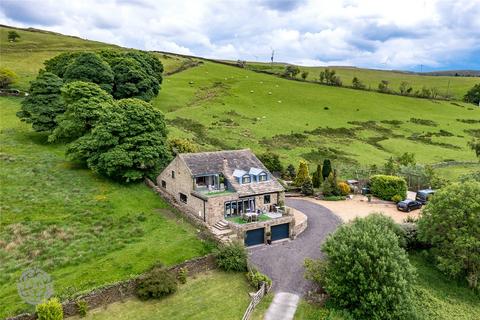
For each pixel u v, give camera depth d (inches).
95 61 3292.3
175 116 3747.5
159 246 1552.7
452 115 5098.4
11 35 6215.6
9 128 2886.3
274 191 1941.4
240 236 1679.4
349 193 2608.3
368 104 5078.7
